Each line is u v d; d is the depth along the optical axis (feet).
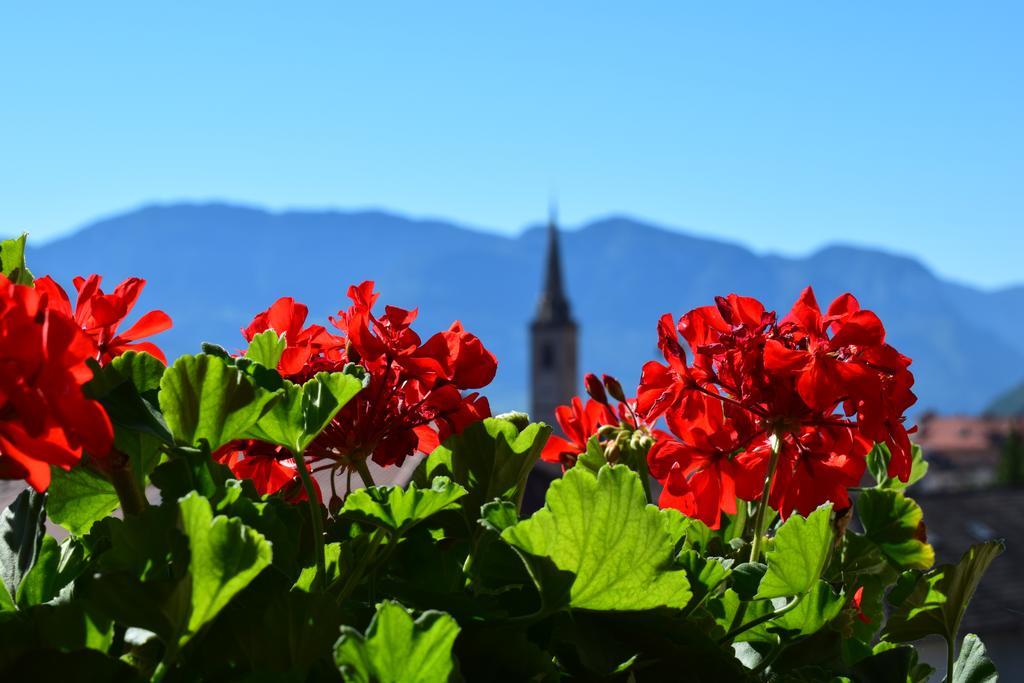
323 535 3.08
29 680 2.24
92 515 3.31
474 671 2.59
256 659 2.43
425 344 3.66
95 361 2.93
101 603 2.15
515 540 2.62
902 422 3.67
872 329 3.52
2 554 3.15
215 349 3.15
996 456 313.12
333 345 3.92
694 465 3.79
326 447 3.57
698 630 2.73
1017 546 81.15
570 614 2.75
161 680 2.34
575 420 4.25
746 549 3.79
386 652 2.18
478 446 3.51
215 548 2.23
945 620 3.40
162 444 3.08
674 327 3.88
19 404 2.23
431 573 3.12
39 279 3.21
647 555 2.64
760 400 3.66
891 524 3.58
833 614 3.12
